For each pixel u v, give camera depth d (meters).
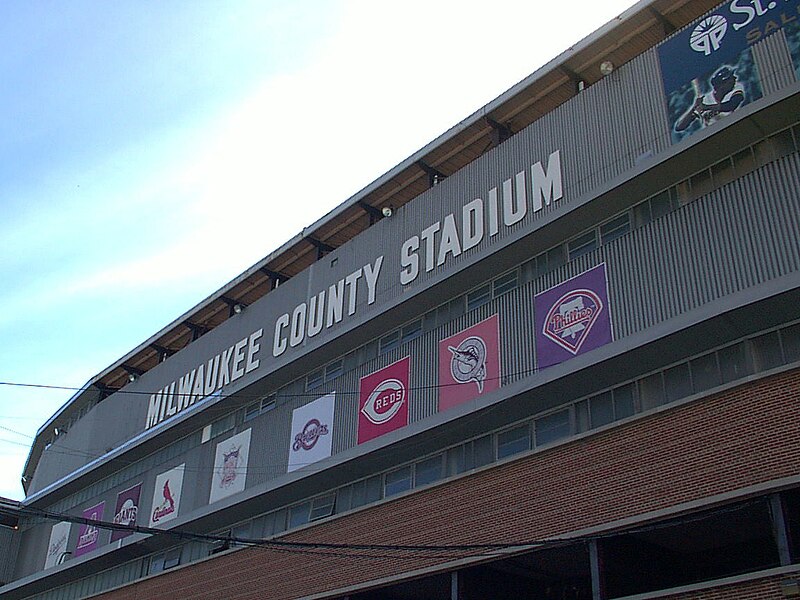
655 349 23.39
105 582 43.31
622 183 25.66
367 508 29.78
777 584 18.84
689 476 21.31
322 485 32.72
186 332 46.47
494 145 32.38
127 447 44.22
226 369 40.44
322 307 36.28
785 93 22.77
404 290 32.44
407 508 28.34
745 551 23.34
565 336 26.30
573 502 23.53
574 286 26.66
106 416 49.03
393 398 31.28
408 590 28.67
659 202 25.58
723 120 23.80
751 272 22.61
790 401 20.22
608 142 27.48
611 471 23.02
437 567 26.30
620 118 27.44
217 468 38.69
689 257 24.03
